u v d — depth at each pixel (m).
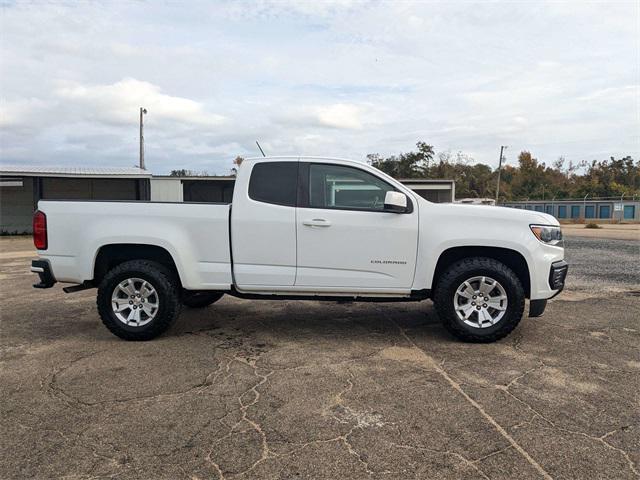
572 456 2.76
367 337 5.12
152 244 4.92
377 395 3.59
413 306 6.68
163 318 4.93
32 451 2.83
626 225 40.81
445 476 2.57
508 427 3.09
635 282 8.77
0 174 22.41
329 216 4.82
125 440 2.95
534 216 4.83
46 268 5.08
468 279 4.75
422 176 60.69
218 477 2.56
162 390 3.70
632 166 76.25
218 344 4.89
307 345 4.84
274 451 2.82
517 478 2.55
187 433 3.03
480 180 72.88
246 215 4.88
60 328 5.58
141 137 39.19
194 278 4.96
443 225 4.78
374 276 4.86
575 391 3.66
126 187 27.44
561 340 4.98
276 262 4.89
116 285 4.96
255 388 3.73
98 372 4.09
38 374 4.06
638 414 3.28
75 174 23.59
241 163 5.04
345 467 2.65
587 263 11.76
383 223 4.79
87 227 4.99
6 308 6.72
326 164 4.97
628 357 4.45
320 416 3.25
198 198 27.31
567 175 83.44
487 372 4.05
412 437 2.97
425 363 4.28
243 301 7.06
